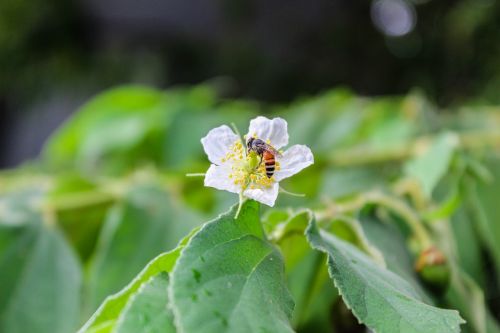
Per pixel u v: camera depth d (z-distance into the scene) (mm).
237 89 938
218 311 137
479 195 243
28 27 860
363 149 299
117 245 236
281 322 141
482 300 198
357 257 161
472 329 195
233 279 144
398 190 240
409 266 193
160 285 144
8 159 943
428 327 144
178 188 256
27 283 233
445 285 191
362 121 332
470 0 739
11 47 855
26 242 240
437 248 197
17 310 229
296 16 985
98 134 355
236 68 939
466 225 251
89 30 894
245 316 138
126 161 354
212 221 151
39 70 871
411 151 276
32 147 928
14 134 937
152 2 930
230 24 969
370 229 194
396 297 149
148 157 352
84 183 269
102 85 878
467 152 272
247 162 168
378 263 171
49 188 271
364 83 973
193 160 333
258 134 177
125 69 885
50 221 246
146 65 896
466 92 755
